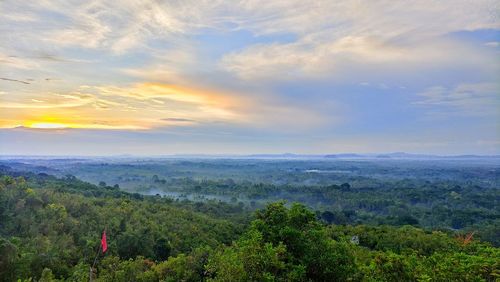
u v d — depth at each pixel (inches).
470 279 556.7
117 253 1834.4
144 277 1382.9
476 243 1555.1
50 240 1740.9
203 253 1466.5
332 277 678.5
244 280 609.3
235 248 741.3
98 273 1521.9
